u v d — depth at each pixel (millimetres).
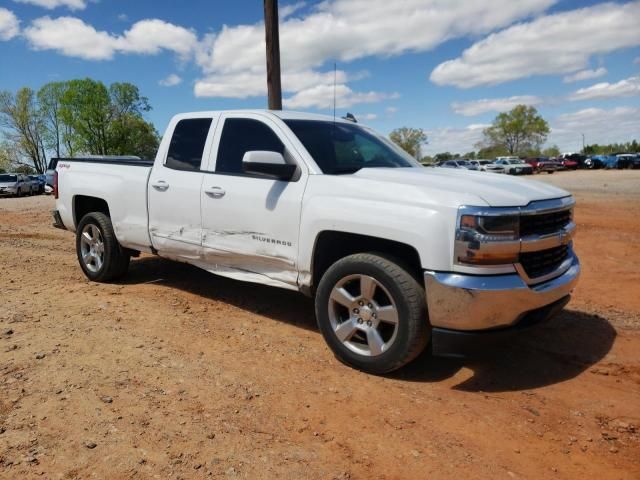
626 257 7797
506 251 3318
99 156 6734
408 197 3535
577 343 4434
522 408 3309
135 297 5461
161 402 3191
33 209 18594
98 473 2488
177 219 5090
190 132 5172
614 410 3301
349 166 4367
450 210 3344
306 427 2986
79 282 6113
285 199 4172
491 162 48969
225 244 4668
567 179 34656
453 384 3641
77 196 6266
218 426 2947
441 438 2920
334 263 3881
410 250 3670
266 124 4555
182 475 2496
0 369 3545
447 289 3301
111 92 60500
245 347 4180
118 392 3289
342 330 3838
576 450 2844
